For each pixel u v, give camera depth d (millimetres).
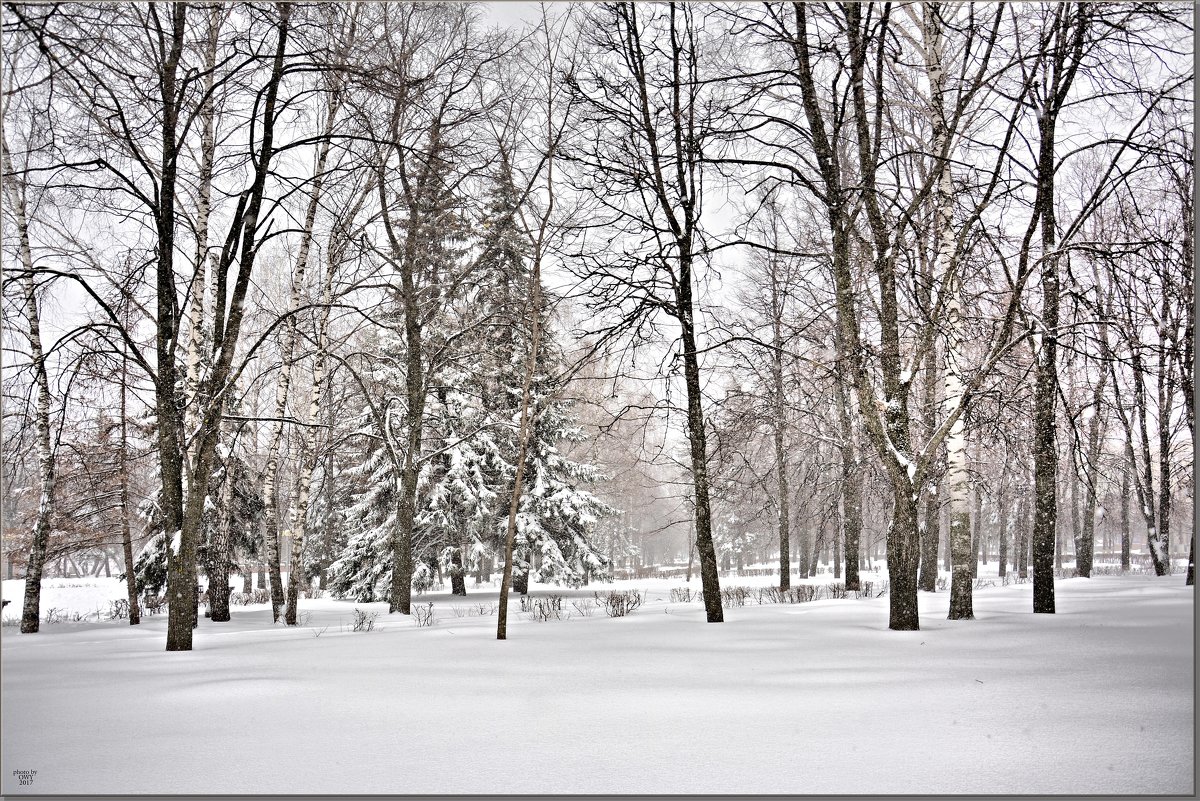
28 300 11891
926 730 6059
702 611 17344
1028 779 4855
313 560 37281
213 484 19375
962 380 13711
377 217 19438
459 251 23125
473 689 8086
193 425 17781
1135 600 16328
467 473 27328
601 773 5160
